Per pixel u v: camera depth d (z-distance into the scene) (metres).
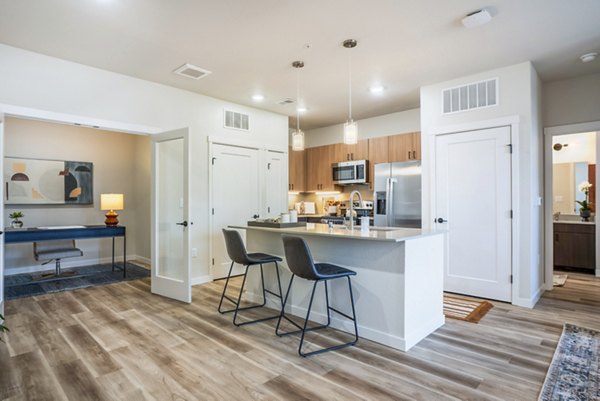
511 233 3.72
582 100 4.11
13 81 3.27
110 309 3.53
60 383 2.11
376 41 3.15
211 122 4.84
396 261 2.60
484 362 2.37
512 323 3.11
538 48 3.32
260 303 3.72
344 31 2.97
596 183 5.07
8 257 5.22
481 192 3.91
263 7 2.59
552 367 2.29
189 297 3.75
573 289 4.33
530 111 3.62
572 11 2.66
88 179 6.02
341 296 2.96
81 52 3.38
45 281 4.75
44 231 4.48
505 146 3.75
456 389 2.03
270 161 5.65
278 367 2.30
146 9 2.61
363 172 5.80
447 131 4.14
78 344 2.66
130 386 2.07
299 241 2.50
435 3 2.54
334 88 4.47
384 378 2.16
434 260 2.98
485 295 3.88
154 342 2.71
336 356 2.47
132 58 3.53
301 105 5.27
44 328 2.99
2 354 2.49
